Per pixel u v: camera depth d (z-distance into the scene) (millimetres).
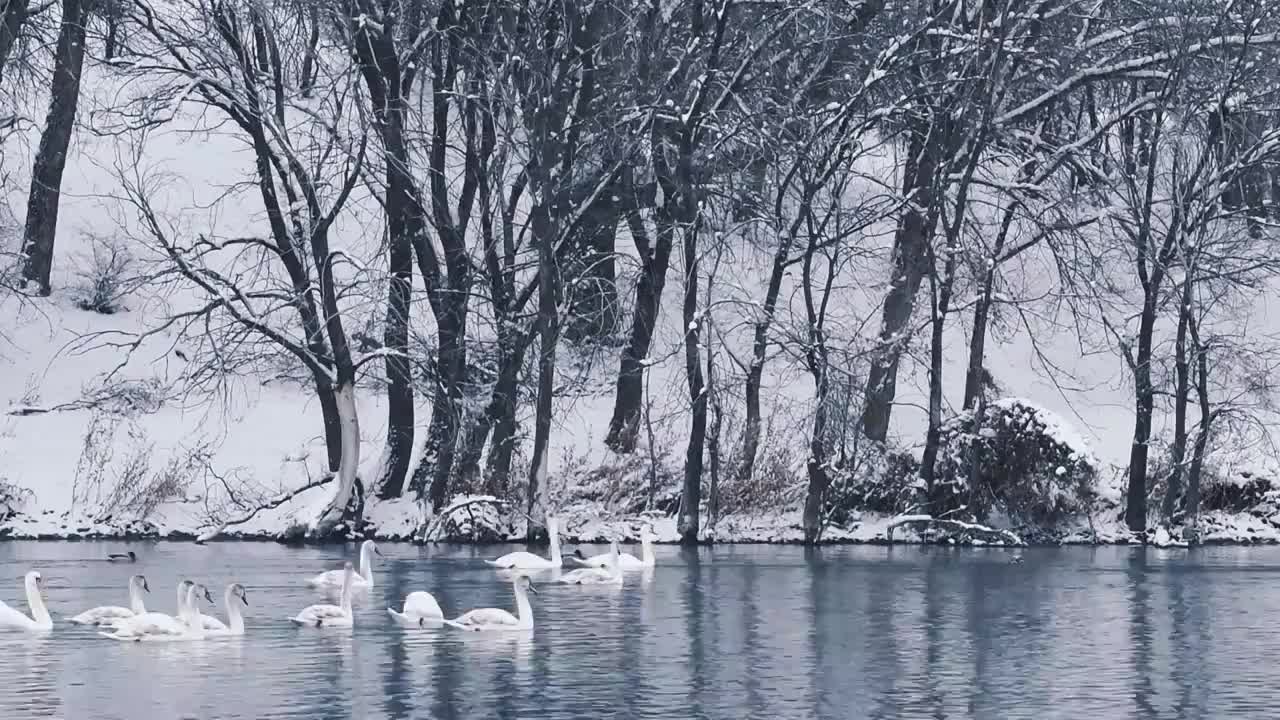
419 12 48406
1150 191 51094
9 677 23203
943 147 50844
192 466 50750
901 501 51031
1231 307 54219
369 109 47844
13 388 54562
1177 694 22328
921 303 53281
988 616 31031
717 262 48406
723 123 48594
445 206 48875
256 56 48562
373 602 32844
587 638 27625
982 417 51625
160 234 46844
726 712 20859
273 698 21531
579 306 53656
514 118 47188
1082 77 51281
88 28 55406
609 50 48188
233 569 39375
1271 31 51000
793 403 53562
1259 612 31844
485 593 34594
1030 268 65500
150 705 21000
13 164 66500
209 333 47438
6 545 46219
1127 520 51469
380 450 52594
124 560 41031
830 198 51562
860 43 49656
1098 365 62094
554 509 49875
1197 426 52906
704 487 50625
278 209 48031
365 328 50688
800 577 38969
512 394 48906
